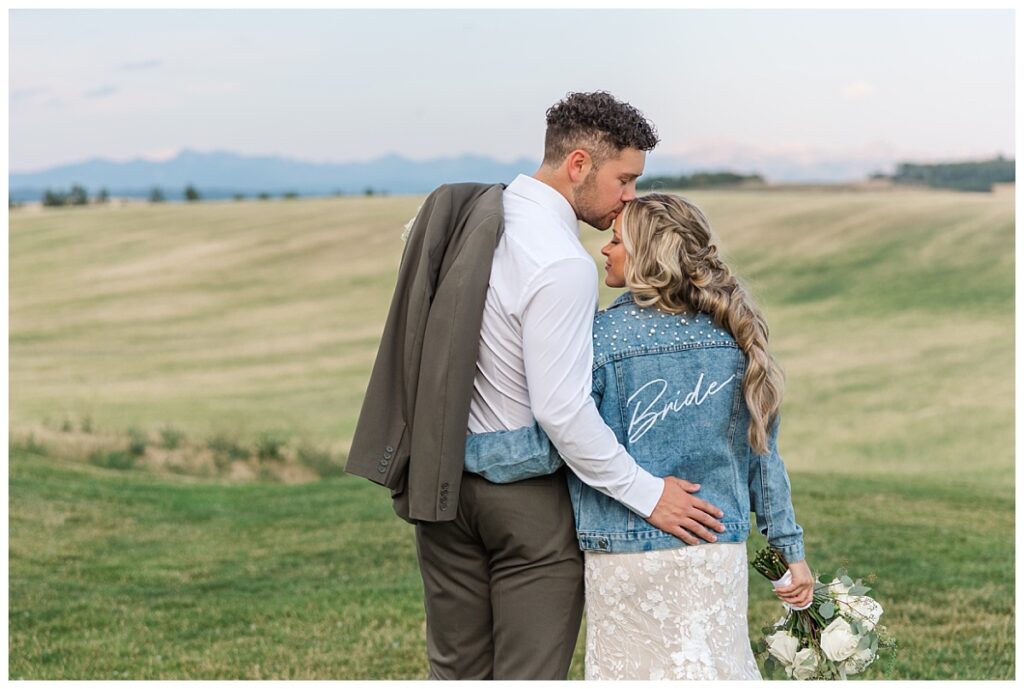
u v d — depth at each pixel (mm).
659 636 2715
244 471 16578
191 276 30094
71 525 8891
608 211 2928
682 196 2863
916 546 7297
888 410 19281
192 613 6180
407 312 2896
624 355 2740
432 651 3088
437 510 2781
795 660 2938
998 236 27109
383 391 2932
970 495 9477
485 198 2906
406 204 37094
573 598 2879
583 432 2643
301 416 19688
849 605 2916
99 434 17766
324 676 4852
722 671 2707
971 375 20438
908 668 4727
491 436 2820
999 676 4590
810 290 25750
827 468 16844
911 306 24172
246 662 5121
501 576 2902
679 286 2736
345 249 31859
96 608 6336
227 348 24719
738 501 2762
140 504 9805
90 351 24375
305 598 6398
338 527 8625
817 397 20156
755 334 2723
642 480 2676
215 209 37688
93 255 32094
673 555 2695
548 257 2719
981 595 6023
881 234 28406
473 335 2775
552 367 2664
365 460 2916
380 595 6363
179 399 20734
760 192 35156
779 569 2918
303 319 26844
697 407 2719
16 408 19656
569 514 2871
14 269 30844
